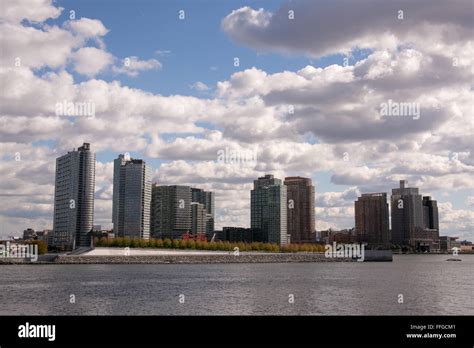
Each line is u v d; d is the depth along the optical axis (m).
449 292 128.12
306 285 150.38
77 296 119.75
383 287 143.75
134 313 92.75
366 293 125.69
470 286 147.75
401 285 150.88
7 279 171.00
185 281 166.00
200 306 101.69
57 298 115.62
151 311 95.06
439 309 96.88
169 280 170.12
